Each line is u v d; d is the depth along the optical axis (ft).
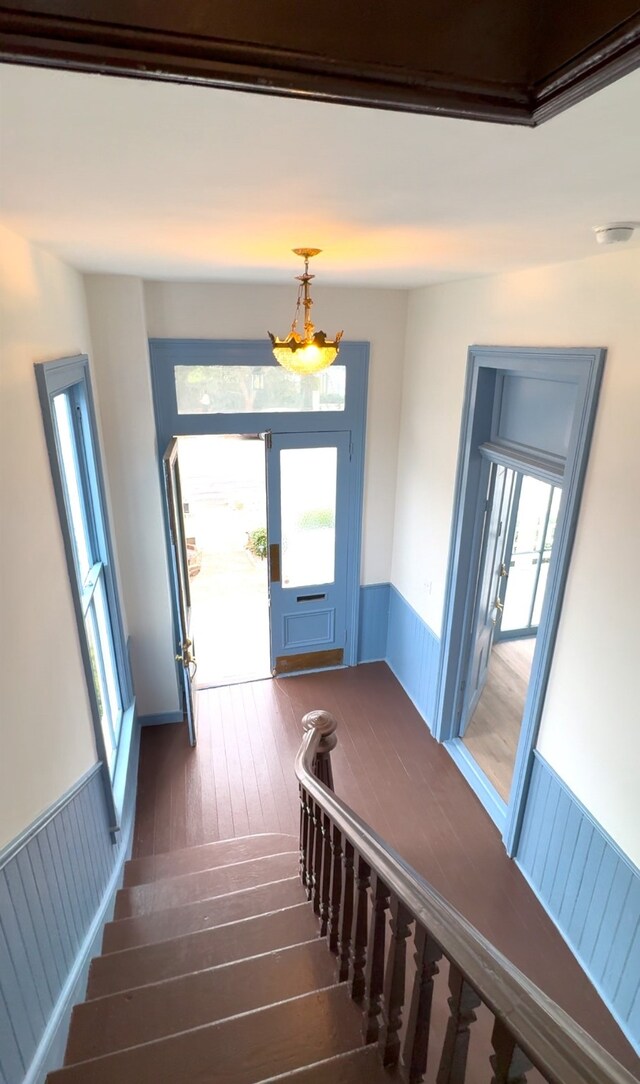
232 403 13.14
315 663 16.25
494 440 10.84
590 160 3.37
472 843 10.68
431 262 8.41
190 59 2.10
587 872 8.34
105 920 7.90
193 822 11.18
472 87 2.41
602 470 7.61
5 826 5.08
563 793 8.80
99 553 10.80
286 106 2.50
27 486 6.22
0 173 3.75
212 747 13.23
